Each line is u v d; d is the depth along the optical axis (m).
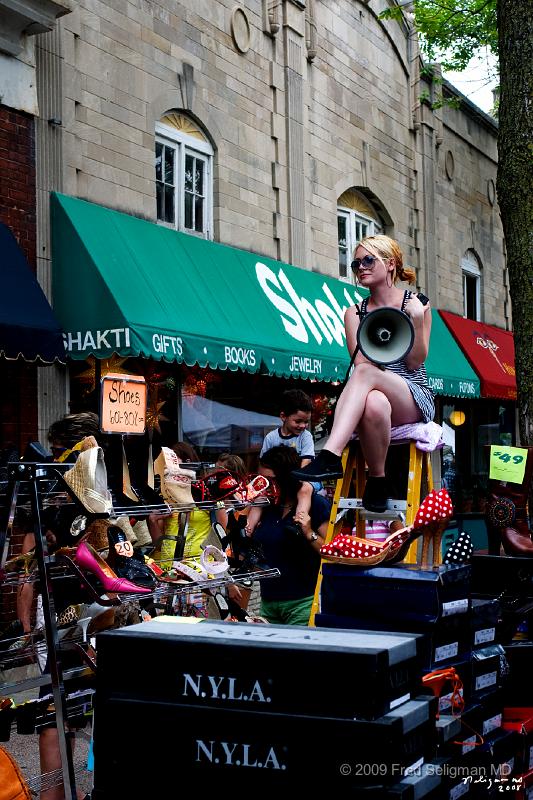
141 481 4.77
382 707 2.78
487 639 3.85
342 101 13.35
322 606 3.64
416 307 4.73
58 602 4.00
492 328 18.05
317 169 12.62
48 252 8.08
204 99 10.48
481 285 18.17
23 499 3.89
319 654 2.79
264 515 5.72
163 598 4.57
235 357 8.98
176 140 10.18
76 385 8.52
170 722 2.92
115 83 9.15
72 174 8.52
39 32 7.94
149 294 8.28
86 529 3.98
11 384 7.76
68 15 8.52
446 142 16.72
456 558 3.74
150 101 9.62
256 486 5.03
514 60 7.72
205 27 10.55
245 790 2.82
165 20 9.90
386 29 14.66
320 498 5.77
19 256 7.51
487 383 15.38
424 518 3.71
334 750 2.73
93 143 8.83
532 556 4.88
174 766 2.90
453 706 3.40
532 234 7.62
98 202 8.84
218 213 10.68
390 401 4.55
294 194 12.01
